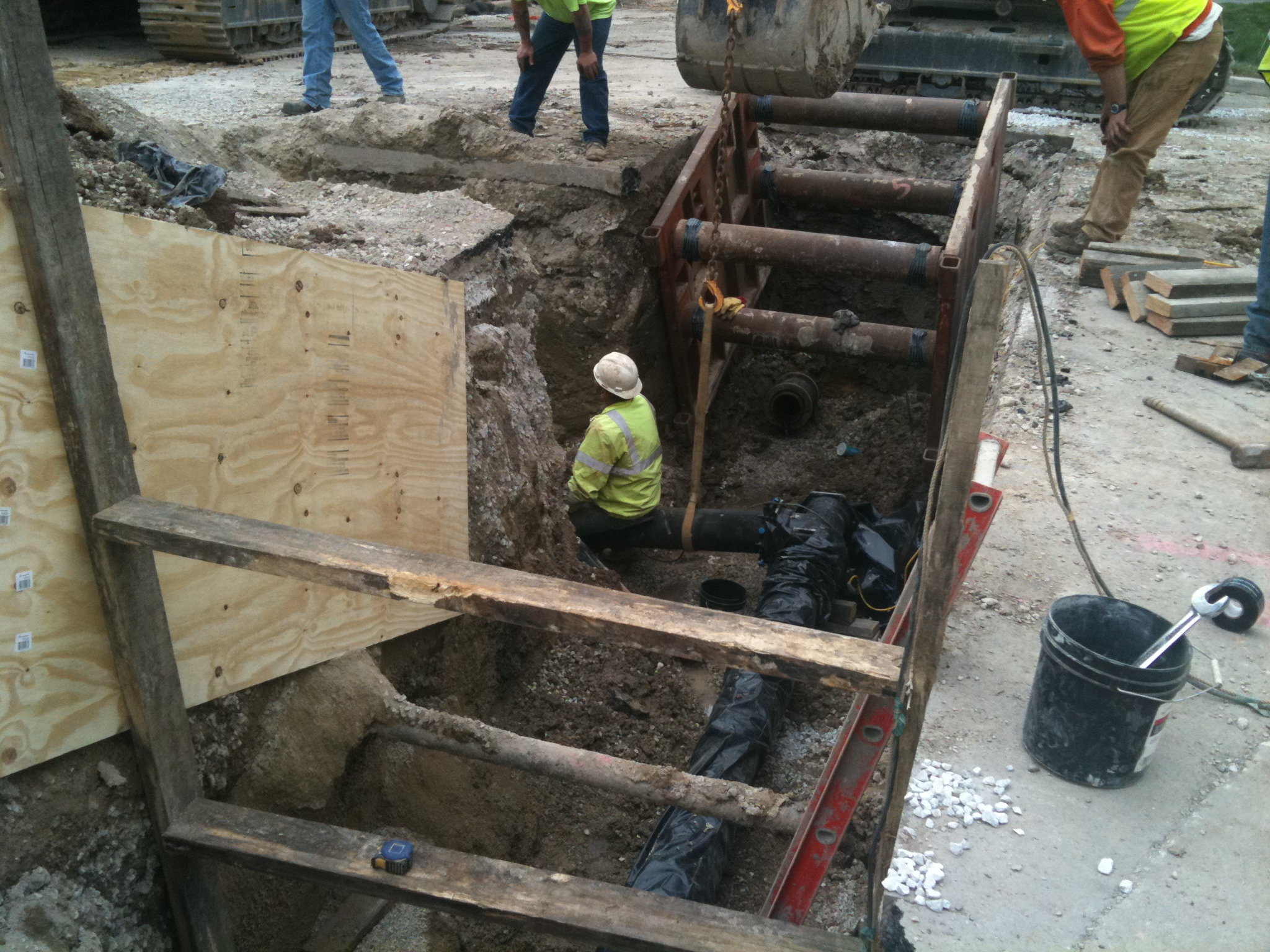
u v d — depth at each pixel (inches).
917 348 276.2
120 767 117.3
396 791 162.7
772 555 233.9
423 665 175.2
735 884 162.7
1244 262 275.3
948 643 145.3
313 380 133.8
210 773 128.3
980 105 307.3
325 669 144.2
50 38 468.4
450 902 105.2
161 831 116.9
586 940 101.6
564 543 230.4
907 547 244.1
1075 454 192.5
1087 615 127.3
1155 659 117.6
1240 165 374.6
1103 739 117.0
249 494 126.6
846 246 274.1
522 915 102.0
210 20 404.5
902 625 105.7
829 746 193.0
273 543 97.9
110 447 104.3
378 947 146.7
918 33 406.9
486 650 194.1
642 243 279.4
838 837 115.3
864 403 347.6
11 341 95.5
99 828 115.3
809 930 100.7
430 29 552.4
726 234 281.6
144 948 118.7
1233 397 213.5
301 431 133.6
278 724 138.6
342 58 459.8
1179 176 358.0
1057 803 119.0
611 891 106.1
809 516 233.9
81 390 99.9
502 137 285.6
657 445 263.0
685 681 219.1
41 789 110.2
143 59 435.5
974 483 109.0
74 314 98.3
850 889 142.0
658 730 205.3
